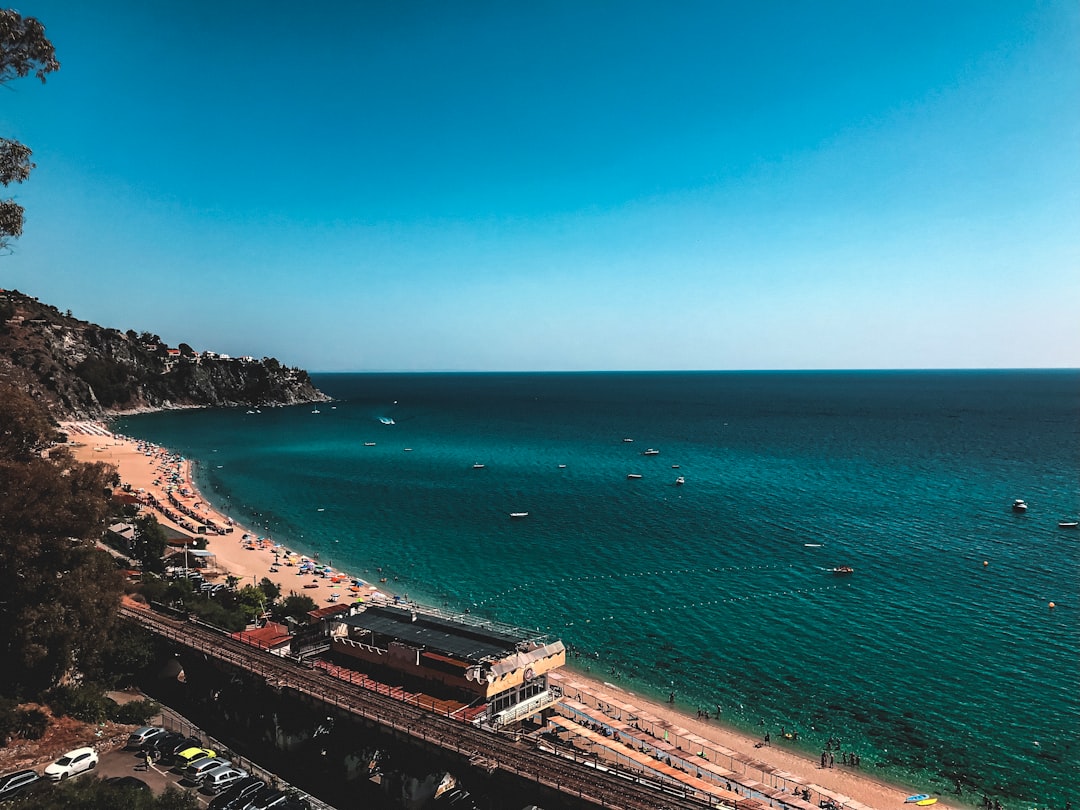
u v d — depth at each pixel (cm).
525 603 9475
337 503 15950
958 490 16700
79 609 5228
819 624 8512
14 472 5144
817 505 15238
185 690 6259
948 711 6412
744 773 5447
